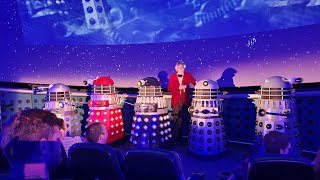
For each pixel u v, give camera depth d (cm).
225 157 450
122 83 633
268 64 492
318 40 439
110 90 527
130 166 200
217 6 536
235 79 529
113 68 637
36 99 671
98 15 639
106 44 639
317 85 445
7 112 686
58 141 205
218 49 543
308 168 159
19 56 696
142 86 468
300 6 452
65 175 252
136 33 613
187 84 534
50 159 192
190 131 460
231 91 534
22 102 681
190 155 458
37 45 682
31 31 681
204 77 560
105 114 513
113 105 527
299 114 457
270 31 486
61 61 669
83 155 214
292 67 468
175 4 575
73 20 654
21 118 185
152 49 604
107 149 210
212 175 367
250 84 513
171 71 590
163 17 588
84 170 219
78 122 513
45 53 678
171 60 589
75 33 656
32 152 183
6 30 695
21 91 676
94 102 514
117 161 215
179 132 537
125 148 517
